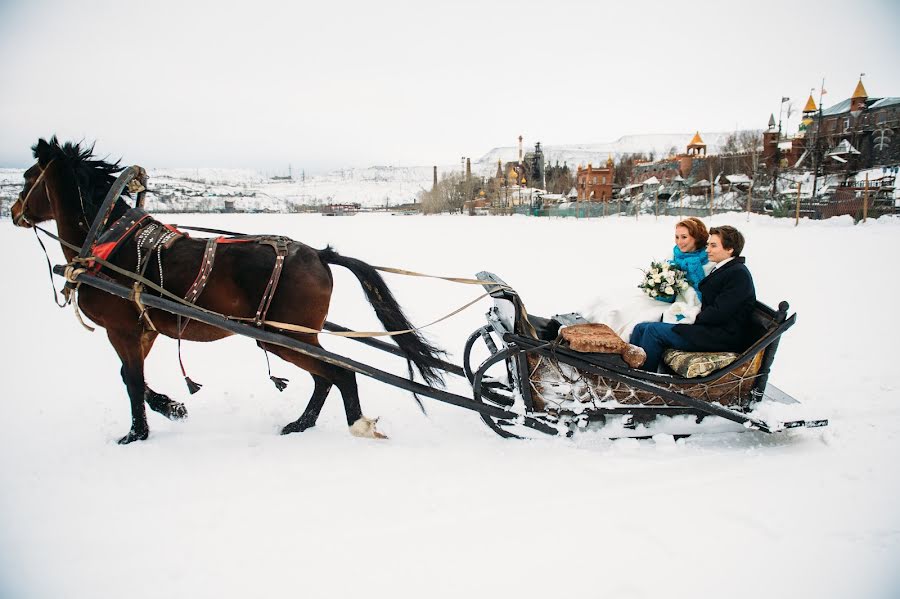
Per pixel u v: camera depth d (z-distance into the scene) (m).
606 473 3.98
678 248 4.93
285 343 4.24
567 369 4.30
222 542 3.27
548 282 12.06
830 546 3.13
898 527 3.28
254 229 34.97
